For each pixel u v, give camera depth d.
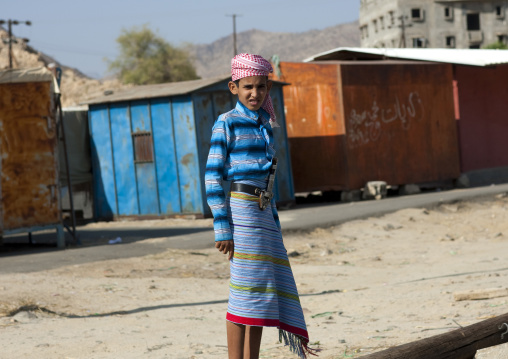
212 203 3.57
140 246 11.59
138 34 79.69
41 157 11.94
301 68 17.53
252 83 3.63
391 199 16.83
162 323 6.44
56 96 12.56
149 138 15.45
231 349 3.59
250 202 3.62
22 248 12.55
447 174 19.08
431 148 18.78
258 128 3.71
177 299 7.75
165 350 5.25
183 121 14.91
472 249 11.36
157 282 8.76
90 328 6.17
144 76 78.19
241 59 3.65
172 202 15.22
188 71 80.44
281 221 13.59
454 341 3.90
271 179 3.70
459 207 15.48
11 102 11.63
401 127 18.22
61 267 9.82
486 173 20.33
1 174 11.52
